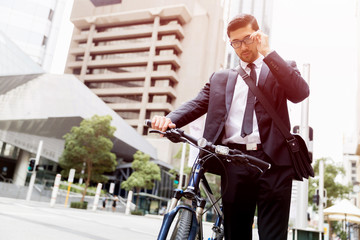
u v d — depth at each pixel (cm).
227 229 167
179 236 131
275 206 154
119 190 4278
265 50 154
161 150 5016
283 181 155
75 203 2188
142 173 3216
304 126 744
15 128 3131
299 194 769
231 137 169
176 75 5562
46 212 1066
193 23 5966
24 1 4584
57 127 3400
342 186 2636
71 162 2589
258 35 156
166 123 151
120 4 6200
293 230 618
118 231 769
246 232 165
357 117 3978
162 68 5653
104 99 5706
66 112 3188
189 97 5528
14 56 3000
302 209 759
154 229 1051
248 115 165
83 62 5966
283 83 154
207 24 6038
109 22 6175
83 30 6475
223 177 167
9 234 441
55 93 3262
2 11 4416
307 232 598
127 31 5950
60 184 3033
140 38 5994
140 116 5300
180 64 5759
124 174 4375
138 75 5578
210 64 5938
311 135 736
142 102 5369
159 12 5766
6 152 3359
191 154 185
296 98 159
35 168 1783
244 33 165
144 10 5853
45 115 3142
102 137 2619
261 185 157
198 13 6003
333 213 1347
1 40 2845
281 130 157
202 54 5747
